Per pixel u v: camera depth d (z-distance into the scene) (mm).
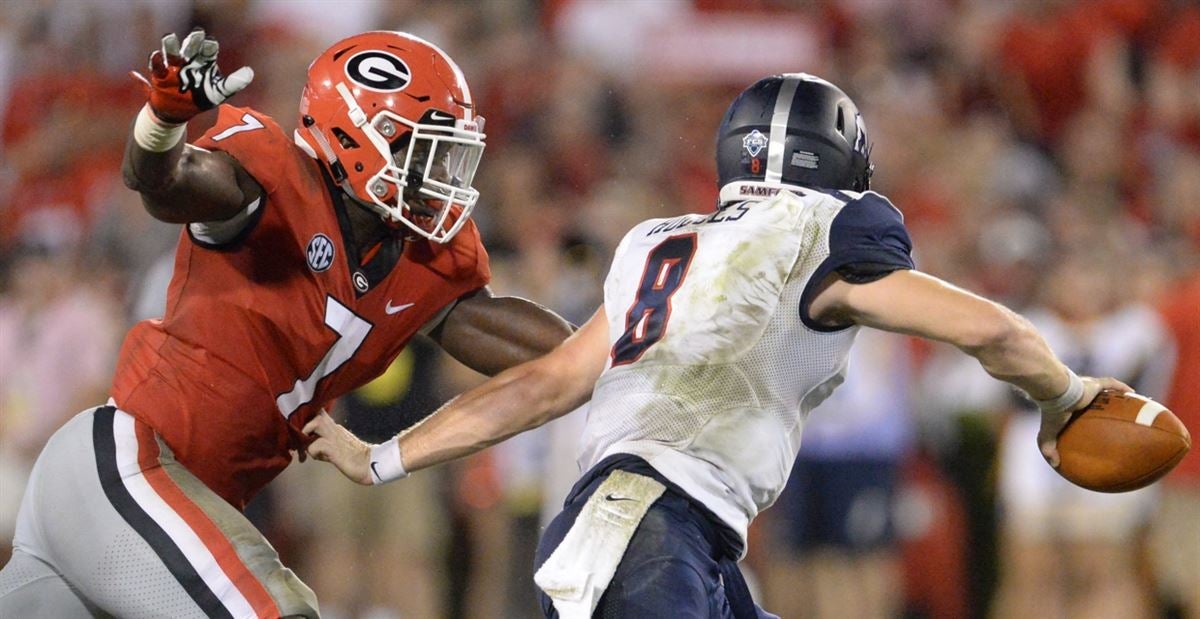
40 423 30375
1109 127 38531
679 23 39625
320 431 13789
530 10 40812
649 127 37562
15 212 37844
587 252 27688
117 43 41531
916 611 29328
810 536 26484
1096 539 26609
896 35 40688
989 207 34750
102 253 32312
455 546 27391
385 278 13766
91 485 13000
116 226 32531
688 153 37000
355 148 13297
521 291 27375
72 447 13227
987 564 29297
